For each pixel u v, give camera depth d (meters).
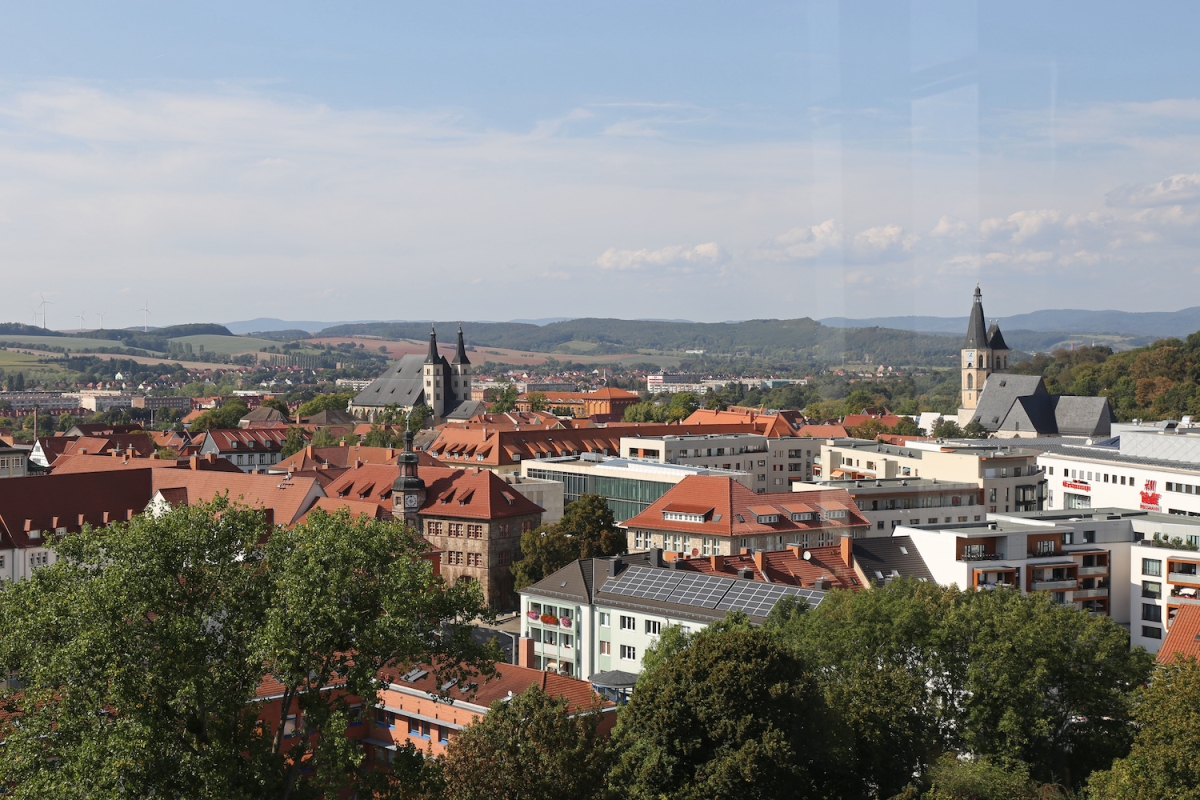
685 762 64.88
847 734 68.25
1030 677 74.44
